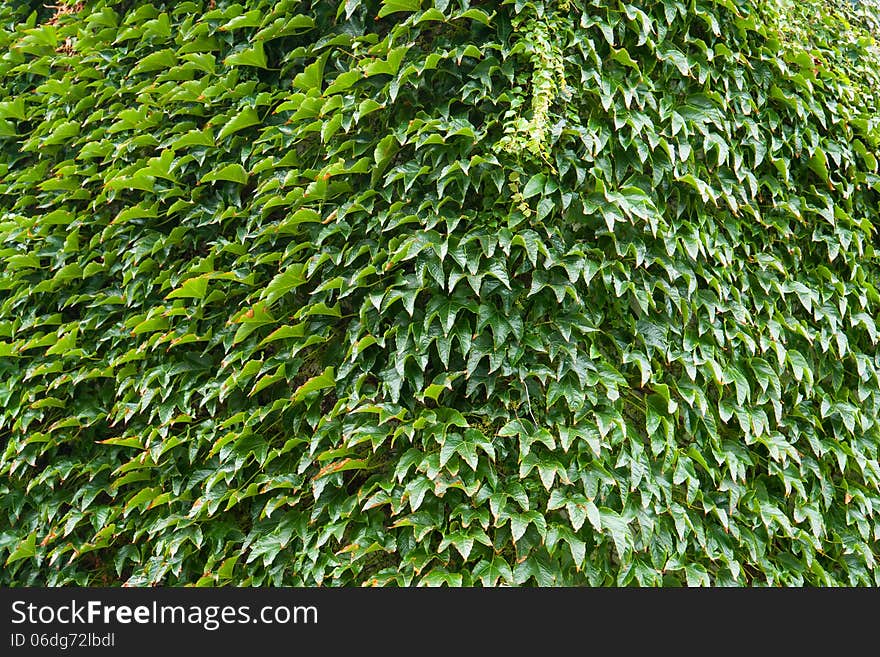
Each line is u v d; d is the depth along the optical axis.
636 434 2.17
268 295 2.31
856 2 3.46
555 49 2.19
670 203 2.41
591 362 2.12
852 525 2.64
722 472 2.40
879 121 2.93
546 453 2.09
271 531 2.28
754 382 2.46
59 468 2.67
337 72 2.46
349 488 2.29
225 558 2.36
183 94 2.61
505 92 2.21
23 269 2.91
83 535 2.69
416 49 2.35
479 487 2.05
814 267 2.75
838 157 2.76
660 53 2.36
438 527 2.08
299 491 2.28
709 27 2.48
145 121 2.71
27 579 2.71
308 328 2.32
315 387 2.25
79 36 3.14
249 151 2.52
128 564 2.65
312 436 2.28
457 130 2.12
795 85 2.72
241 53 2.50
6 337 2.89
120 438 2.53
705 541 2.23
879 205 2.92
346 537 2.23
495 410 2.11
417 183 2.26
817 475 2.54
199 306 2.49
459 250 2.11
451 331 2.12
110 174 2.74
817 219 2.75
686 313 2.28
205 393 2.44
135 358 2.57
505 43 2.23
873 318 2.83
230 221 2.54
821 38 2.99
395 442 2.24
